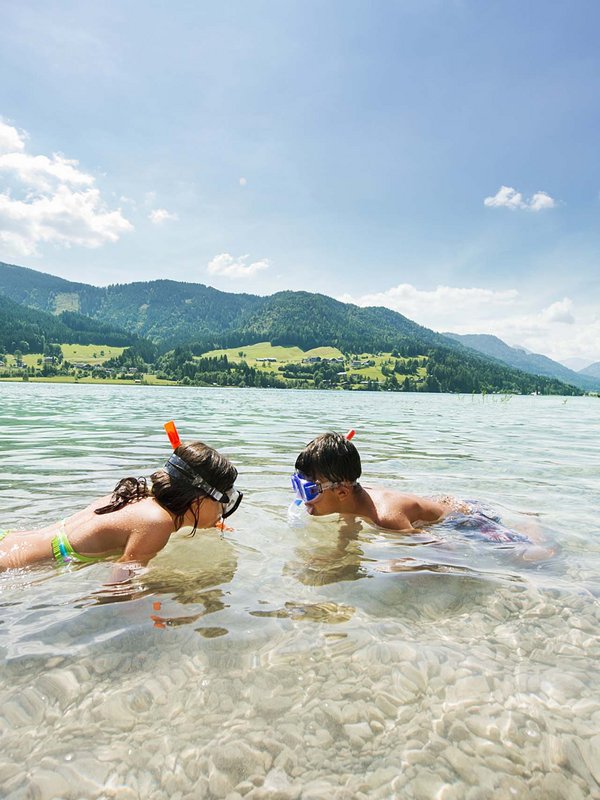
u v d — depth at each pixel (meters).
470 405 42.56
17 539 2.96
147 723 1.54
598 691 1.78
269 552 3.19
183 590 2.54
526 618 2.32
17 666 1.81
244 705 1.64
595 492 5.46
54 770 1.35
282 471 6.17
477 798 1.32
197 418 16.61
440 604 2.45
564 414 27.89
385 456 8.08
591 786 1.38
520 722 1.61
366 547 3.32
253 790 1.31
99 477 5.52
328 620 2.24
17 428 11.55
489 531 3.71
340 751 1.46
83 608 2.31
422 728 1.57
